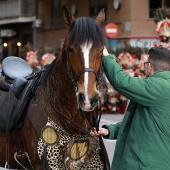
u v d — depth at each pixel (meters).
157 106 4.48
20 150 5.35
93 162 5.11
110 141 12.41
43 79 5.27
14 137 5.43
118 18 26.22
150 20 25.38
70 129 4.96
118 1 25.97
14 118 5.36
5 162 5.81
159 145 4.43
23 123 5.27
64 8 4.93
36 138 5.05
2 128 5.62
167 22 14.59
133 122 4.61
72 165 4.93
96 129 5.03
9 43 37.19
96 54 4.58
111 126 5.06
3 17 34.94
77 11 29.33
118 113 19.25
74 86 4.66
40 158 4.95
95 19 5.05
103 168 5.18
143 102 4.48
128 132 4.70
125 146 4.64
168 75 4.58
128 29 25.52
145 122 4.51
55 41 30.81
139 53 18.58
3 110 5.62
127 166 4.53
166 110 4.46
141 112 4.57
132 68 18.22
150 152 4.43
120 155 4.74
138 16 25.44
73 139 4.96
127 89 4.50
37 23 32.09
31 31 34.03
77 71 4.56
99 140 5.18
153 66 4.66
